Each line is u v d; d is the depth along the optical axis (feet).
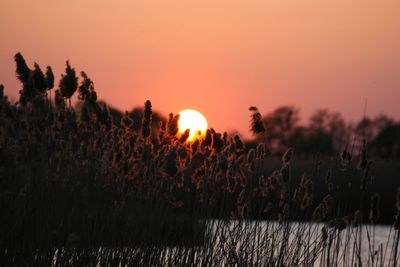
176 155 63.93
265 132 71.26
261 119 70.95
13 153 73.87
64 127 74.08
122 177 72.84
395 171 194.18
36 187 71.87
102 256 69.21
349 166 71.26
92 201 71.31
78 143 73.97
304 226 72.08
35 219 70.33
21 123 74.38
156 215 69.77
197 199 71.10
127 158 72.64
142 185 72.13
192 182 72.13
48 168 73.10
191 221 69.62
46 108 73.51
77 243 68.74
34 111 73.26
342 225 69.72
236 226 70.90
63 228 70.13
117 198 71.67
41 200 70.33
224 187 71.61
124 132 75.10
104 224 70.03
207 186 71.05
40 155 73.00
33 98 72.84
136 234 69.72
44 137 73.10
